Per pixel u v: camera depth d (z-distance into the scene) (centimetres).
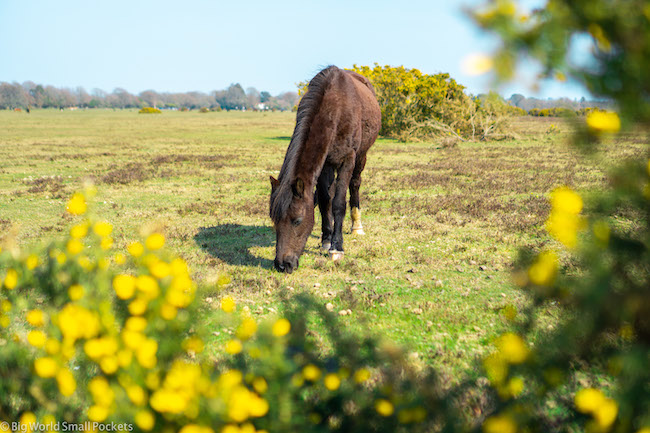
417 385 153
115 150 2095
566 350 113
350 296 420
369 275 498
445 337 348
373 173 1309
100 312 189
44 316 223
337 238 557
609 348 107
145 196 1006
